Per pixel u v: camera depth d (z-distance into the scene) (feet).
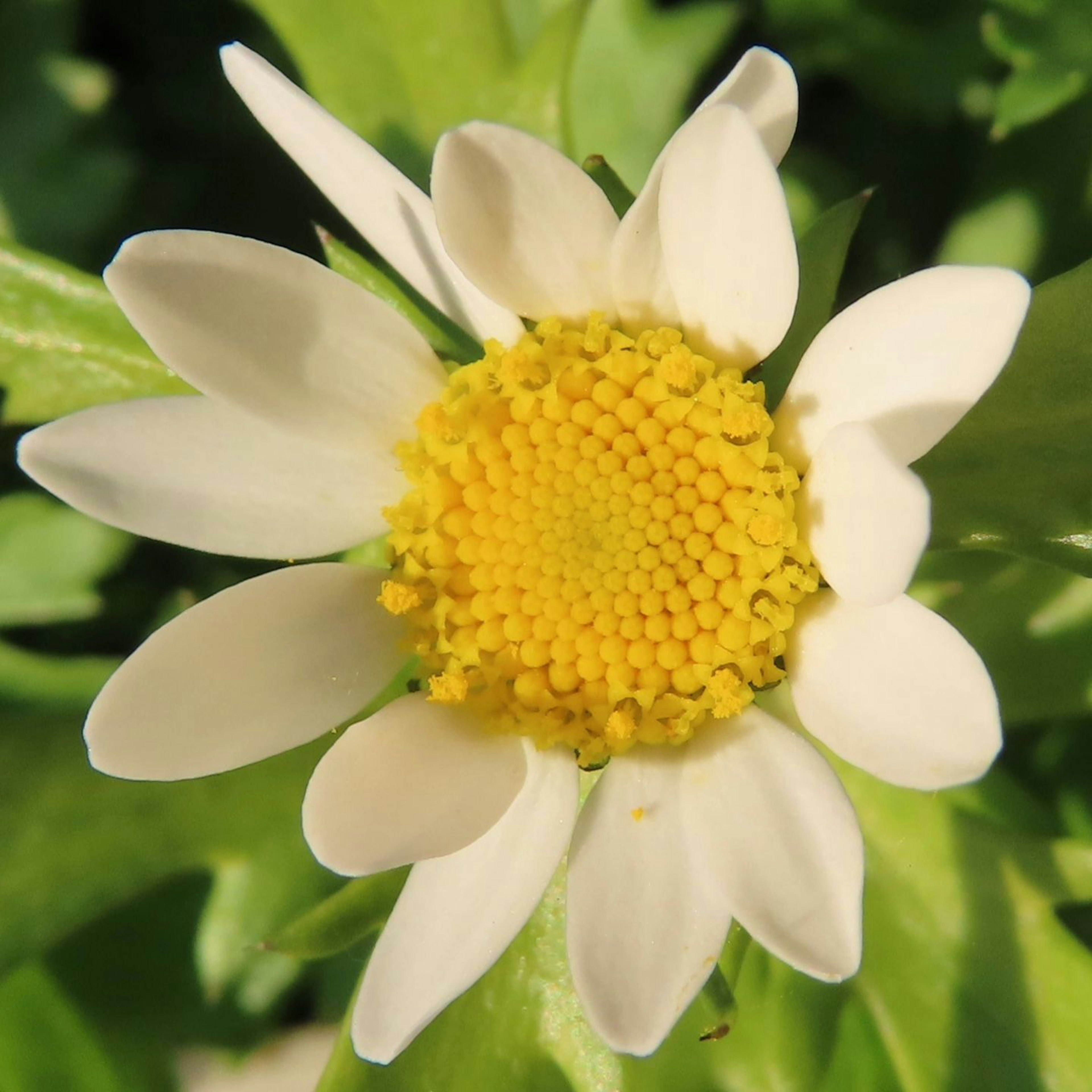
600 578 0.42
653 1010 0.40
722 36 0.49
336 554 0.46
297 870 0.45
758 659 0.42
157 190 0.50
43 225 0.50
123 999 0.47
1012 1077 0.44
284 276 0.42
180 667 0.41
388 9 0.47
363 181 0.42
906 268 0.49
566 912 0.43
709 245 0.41
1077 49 0.46
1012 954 0.44
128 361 0.45
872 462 0.40
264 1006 0.47
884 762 0.40
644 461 0.42
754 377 0.42
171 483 0.42
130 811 0.45
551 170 0.41
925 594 0.45
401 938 0.41
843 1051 0.44
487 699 0.42
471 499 0.43
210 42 0.51
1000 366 0.40
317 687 0.42
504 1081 0.44
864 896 0.44
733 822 0.41
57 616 0.49
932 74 0.49
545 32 0.47
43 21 0.50
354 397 0.43
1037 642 0.45
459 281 0.42
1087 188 0.47
